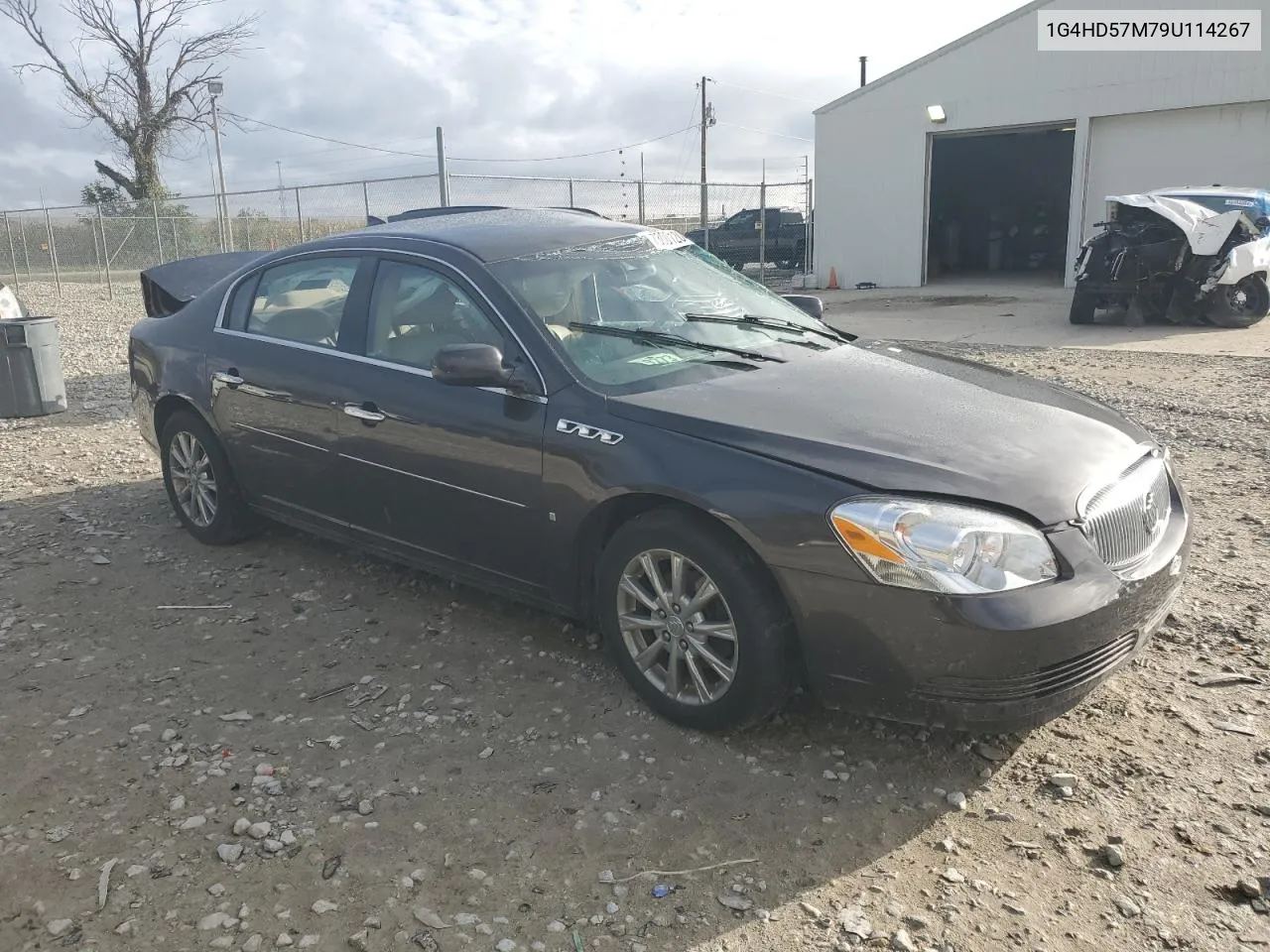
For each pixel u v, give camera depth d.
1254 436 7.04
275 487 4.70
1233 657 3.75
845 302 19.44
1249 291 13.13
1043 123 20.72
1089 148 20.27
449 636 4.14
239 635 4.18
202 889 2.64
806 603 2.94
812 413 3.30
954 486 2.88
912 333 13.89
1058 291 20.58
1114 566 2.99
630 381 3.59
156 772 3.18
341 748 3.31
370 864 2.73
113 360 12.51
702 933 2.47
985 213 28.70
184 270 8.14
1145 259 13.16
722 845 2.79
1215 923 2.46
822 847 2.78
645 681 3.42
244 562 5.00
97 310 20.67
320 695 3.67
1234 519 5.30
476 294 3.87
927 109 22.09
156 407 5.26
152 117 35.59
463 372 3.50
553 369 3.58
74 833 2.88
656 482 3.19
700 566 3.14
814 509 2.91
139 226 26.62
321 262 4.55
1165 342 11.95
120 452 7.38
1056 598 2.79
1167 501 3.43
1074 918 2.49
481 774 3.14
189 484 5.23
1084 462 3.12
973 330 14.01
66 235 28.17
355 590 4.63
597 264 4.20
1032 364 10.58
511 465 3.61
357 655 3.98
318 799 3.03
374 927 2.50
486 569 3.88
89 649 4.07
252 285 4.91
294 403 4.43
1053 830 2.82
